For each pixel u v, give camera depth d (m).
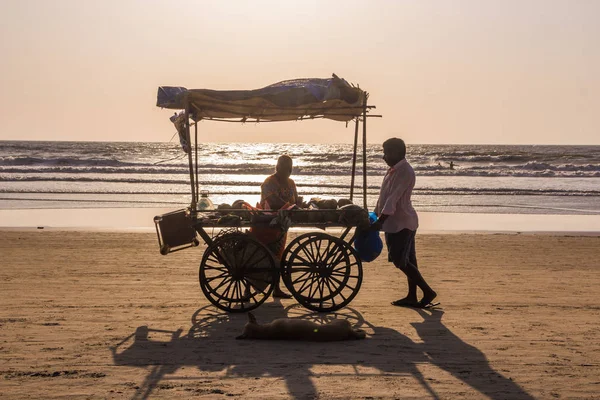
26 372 4.99
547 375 5.04
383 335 6.17
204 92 7.00
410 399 4.48
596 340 6.07
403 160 6.98
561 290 8.55
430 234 14.94
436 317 6.94
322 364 5.23
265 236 7.34
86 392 4.55
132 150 84.50
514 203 24.12
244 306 7.32
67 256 11.12
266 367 5.14
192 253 11.52
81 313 6.96
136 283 8.72
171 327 6.40
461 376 4.98
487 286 8.80
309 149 110.12
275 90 7.08
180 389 4.62
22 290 8.20
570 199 25.73
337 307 7.07
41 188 28.27
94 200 23.70
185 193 26.83
